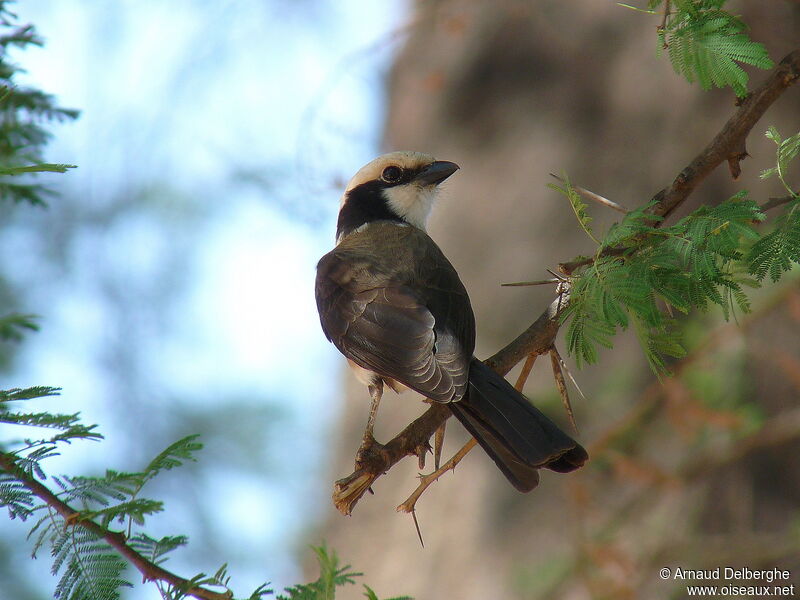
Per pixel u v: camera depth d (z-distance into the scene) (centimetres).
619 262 635
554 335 728
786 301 1031
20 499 545
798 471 1162
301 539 1764
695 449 1118
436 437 743
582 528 1136
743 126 670
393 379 904
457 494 1309
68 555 546
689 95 1282
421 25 1430
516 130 1373
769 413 1129
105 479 564
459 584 1262
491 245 1344
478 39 1424
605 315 623
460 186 1390
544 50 1384
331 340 951
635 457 1141
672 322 662
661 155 1286
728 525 1153
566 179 670
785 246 598
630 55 1334
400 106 1492
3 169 529
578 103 1349
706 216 618
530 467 722
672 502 1158
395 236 1019
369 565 1354
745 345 1097
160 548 570
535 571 1150
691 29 642
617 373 1184
